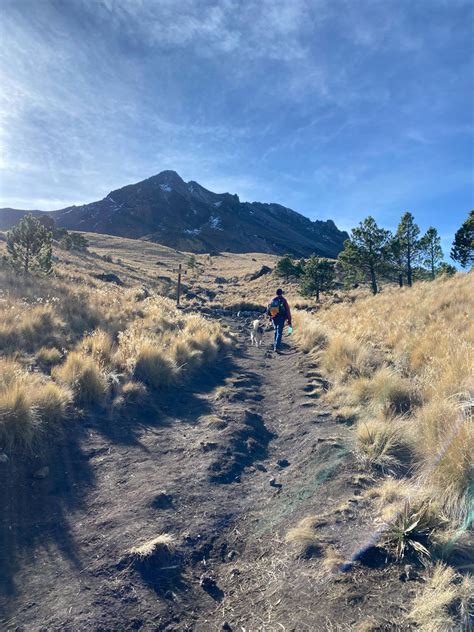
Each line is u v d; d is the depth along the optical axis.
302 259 64.00
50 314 11.05
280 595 3.04
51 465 4.88
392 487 4.07
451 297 13.17
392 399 6.25
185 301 30.67
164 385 8.30
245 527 3.99
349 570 3.10
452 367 6.29
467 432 4.00
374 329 11.62
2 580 3.14
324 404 7.07
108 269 46.97
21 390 5.23
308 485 4.57
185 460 5.32
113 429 6.09
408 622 2.57
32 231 20.12
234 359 11.45
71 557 3.47
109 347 9.07
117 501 4.34
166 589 3.21
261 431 6.37
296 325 16.09
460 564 2.99
